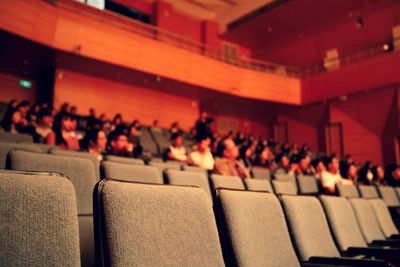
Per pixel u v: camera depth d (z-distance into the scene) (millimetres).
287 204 1432
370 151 10180
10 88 8367
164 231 821
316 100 10977
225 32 12086
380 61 9477
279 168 4949
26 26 6305
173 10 11359
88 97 8781
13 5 6078
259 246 1122
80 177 1564
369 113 10164
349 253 1651
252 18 11141
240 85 10359
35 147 1880
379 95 9820
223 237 1050
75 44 7102
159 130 8273
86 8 9133
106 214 727
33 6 6387
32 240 625
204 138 3395
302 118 11984
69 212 685
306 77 11297
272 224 1241
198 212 934
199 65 9391
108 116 9133
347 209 1951
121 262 708
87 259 1276
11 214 616
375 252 1603
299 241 1378
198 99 11227
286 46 12188
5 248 594
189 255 851
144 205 804
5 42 6570
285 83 11156
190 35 11773
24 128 3842
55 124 3393
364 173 5629
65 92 8367
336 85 10469
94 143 3078
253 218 1155
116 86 9383
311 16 10617
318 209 1664
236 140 8070
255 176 3471
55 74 8227
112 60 7715
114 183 774
